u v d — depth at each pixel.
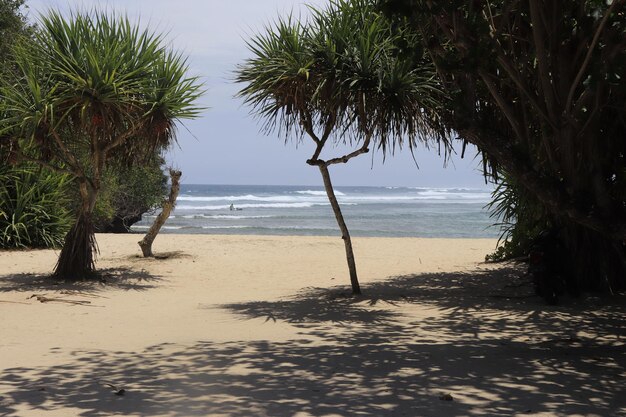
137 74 13.45
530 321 8.74
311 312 9.80
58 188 22.11
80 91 12.80
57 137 13.41
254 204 90.81
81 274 13.80
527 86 7.94
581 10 7.95
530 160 6.88
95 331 8.36
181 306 10.69
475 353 6.81
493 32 8.16
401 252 19.77
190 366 6.25
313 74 10.55
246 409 4.78
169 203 17.78
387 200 112.50
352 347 7.18
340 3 10.88
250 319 9.23
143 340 7.68
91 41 13.20
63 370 6.11
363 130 10.93
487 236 38.97
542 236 10.32
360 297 11.27
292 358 6.59
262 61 10.77
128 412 4.70
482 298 10.84
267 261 17.64
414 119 10.83
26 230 20.66
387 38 10.41
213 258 18.02
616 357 6.57
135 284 13.52
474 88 7.54
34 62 13.22
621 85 6.91
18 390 5.36
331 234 40.22
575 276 10.46
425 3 7.13
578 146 9.12
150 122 13.65
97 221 30.36
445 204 96.56
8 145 13.66
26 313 9.80
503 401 4.98
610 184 10.34
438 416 4.59
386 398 5.07
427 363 6.32
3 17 23.17
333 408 4.80
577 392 5.25
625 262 10.59
